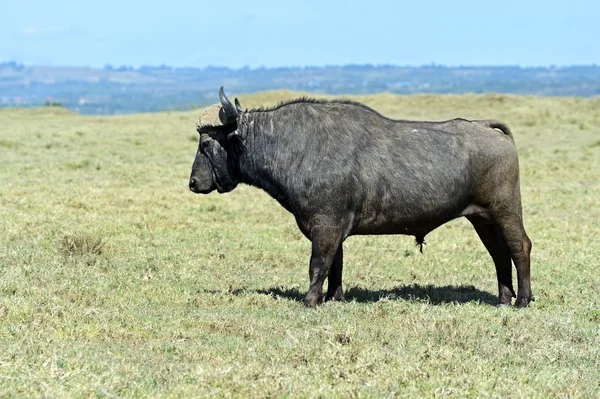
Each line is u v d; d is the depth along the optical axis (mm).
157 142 133250
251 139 37250
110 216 61000
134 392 24094
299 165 36438
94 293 37750
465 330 32344
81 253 46969
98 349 28531
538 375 27469
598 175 96750
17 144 117812
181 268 45438
